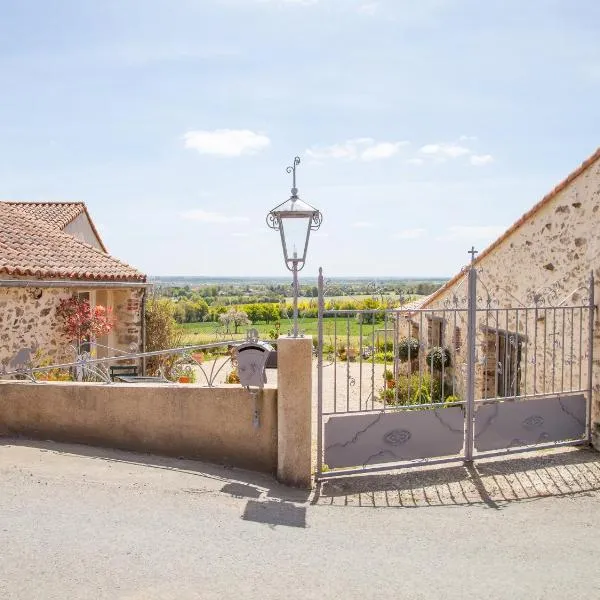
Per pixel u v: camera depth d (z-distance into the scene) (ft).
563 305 24.08
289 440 17.76
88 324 37.32
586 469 20.11
